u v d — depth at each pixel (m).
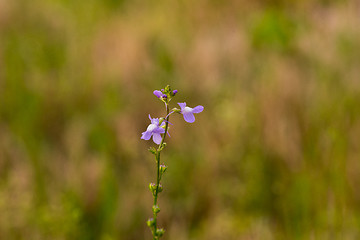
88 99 6.78
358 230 4.46
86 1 10.32
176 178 5.34
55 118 6.47
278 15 8.27
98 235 4.83
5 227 4.58
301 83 6.49
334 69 6.79
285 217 4.74
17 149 5.68
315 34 7.88
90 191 5.05
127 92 6.82
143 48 7.98
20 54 7.84
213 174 5.37
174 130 5.99
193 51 7.78
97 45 8.32
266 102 6.02
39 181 5.20
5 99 6.60
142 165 5.54
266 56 7.58
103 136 5.83
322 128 5.52
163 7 10.09
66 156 5.73
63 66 7.68
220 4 9.73
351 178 4.82
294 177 4.97
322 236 4.45
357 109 5.83
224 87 6.85
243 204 5.05
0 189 4.90
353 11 8.29
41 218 4.62
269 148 5.38
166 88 2.73
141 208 4.97
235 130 5.73
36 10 9.54
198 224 5.03
